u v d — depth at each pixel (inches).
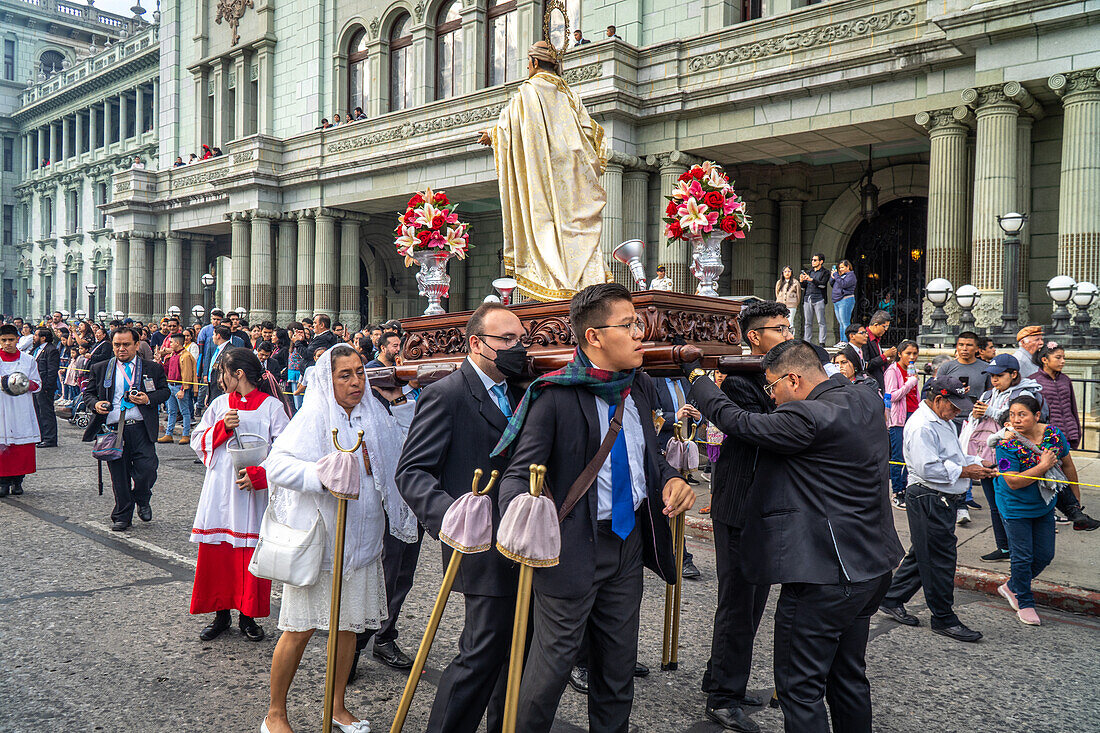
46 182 1955.0
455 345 186.1
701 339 159.5
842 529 127.9
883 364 348.2
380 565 156.0
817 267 571.8
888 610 219.6
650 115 636.1
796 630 129.3
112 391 302.5
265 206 963.3
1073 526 298.5
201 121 1187.3
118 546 275.9
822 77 554.3
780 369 140.3
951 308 505.4
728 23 644.7
